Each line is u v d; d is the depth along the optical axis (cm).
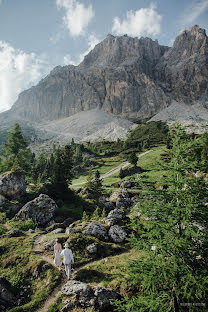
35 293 1204
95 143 18812
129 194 4522
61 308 1055
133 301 811
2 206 3159
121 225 2130
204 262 785
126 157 12250
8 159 4991
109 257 1559
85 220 2486
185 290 693
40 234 2025
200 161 873
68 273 1262
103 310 1032
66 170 5156
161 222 839
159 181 940
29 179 7256
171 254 823
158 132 18575
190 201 788
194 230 770
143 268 830
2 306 1108
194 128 17888
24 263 1466
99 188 4816
